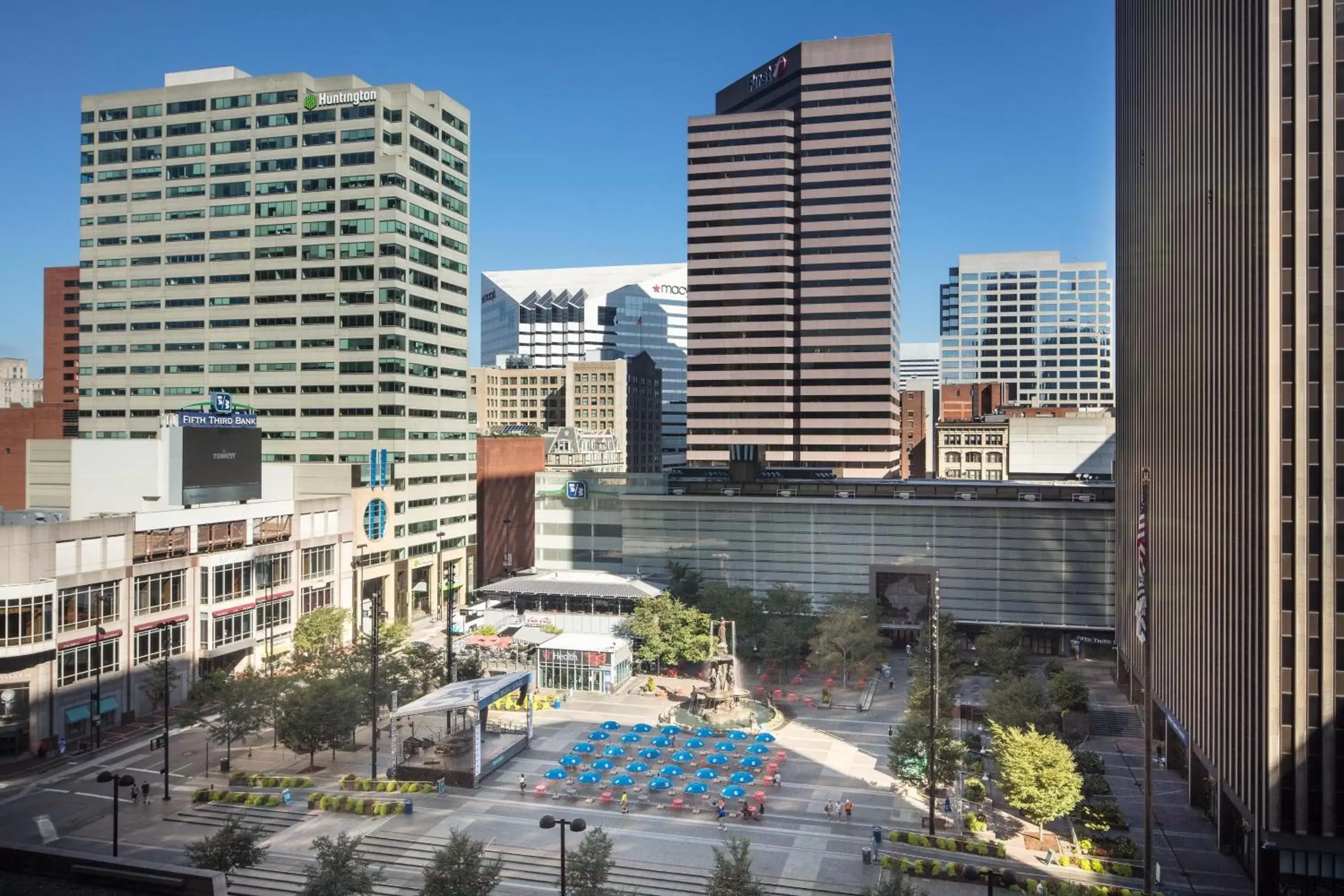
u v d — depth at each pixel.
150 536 95.62
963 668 98.38
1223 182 65.19
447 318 169.88
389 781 75.56
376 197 154.12
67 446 134.12
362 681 85.62
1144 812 67.12
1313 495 54.47
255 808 71.56
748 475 136.12
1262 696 56.09
